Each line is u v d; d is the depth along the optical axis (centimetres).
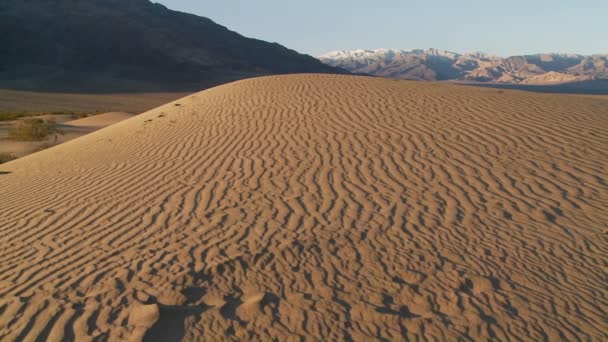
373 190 766
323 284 520
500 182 785
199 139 1112
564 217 672
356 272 542
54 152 1361
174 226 668
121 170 965
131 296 495
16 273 556
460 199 729
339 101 1301
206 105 1451
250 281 525
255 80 1725
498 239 615
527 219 667
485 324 459
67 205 789
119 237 643
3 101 5169
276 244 604
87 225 693
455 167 848
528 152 909
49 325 452
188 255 580
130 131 1349
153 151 1077
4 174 1139
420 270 546
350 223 659
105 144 1255
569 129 1034
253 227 654
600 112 1188
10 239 664
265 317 466
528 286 518
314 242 607
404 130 1043
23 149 2069
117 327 448
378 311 475
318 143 993
